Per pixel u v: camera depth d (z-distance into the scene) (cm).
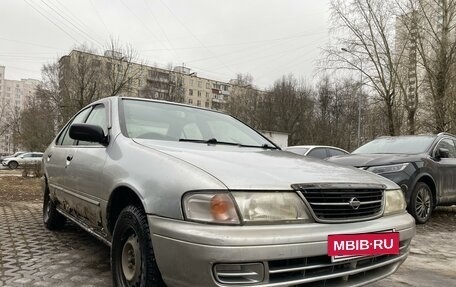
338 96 5603
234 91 6762
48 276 367
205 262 227
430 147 742
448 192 742
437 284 387
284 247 236
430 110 2314
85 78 4069
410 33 2420
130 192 299
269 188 253
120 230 300
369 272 288
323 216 262
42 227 572
